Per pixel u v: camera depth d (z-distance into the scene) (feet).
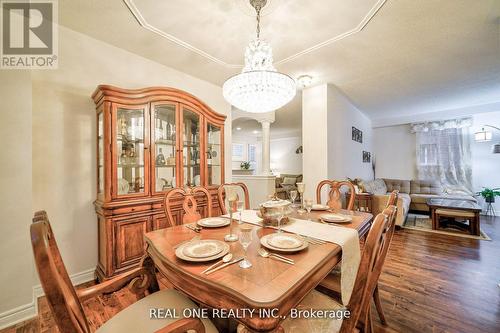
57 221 6.50
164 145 8.05
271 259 3.22
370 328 4.33
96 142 7.20
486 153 16.06
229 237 4.13
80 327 2.09
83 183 6.97
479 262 8.20
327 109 11.23
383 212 3.04
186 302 3.50
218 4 5.64
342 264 3.84
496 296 6.07
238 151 30.58
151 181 7.33
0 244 5.07
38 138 6.22
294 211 6.51
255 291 2.41
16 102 5.35
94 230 7.18
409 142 19.57
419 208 16.49
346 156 14.10
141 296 3.91
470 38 7.35
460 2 5.69
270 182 15.44
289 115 18.97
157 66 8.86
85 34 6.98
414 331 4.83
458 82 11.36
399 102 15.06
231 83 6.01
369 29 6.77
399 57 8.59
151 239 4.12
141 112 7.24
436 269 7.68
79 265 6.88
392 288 6.51
